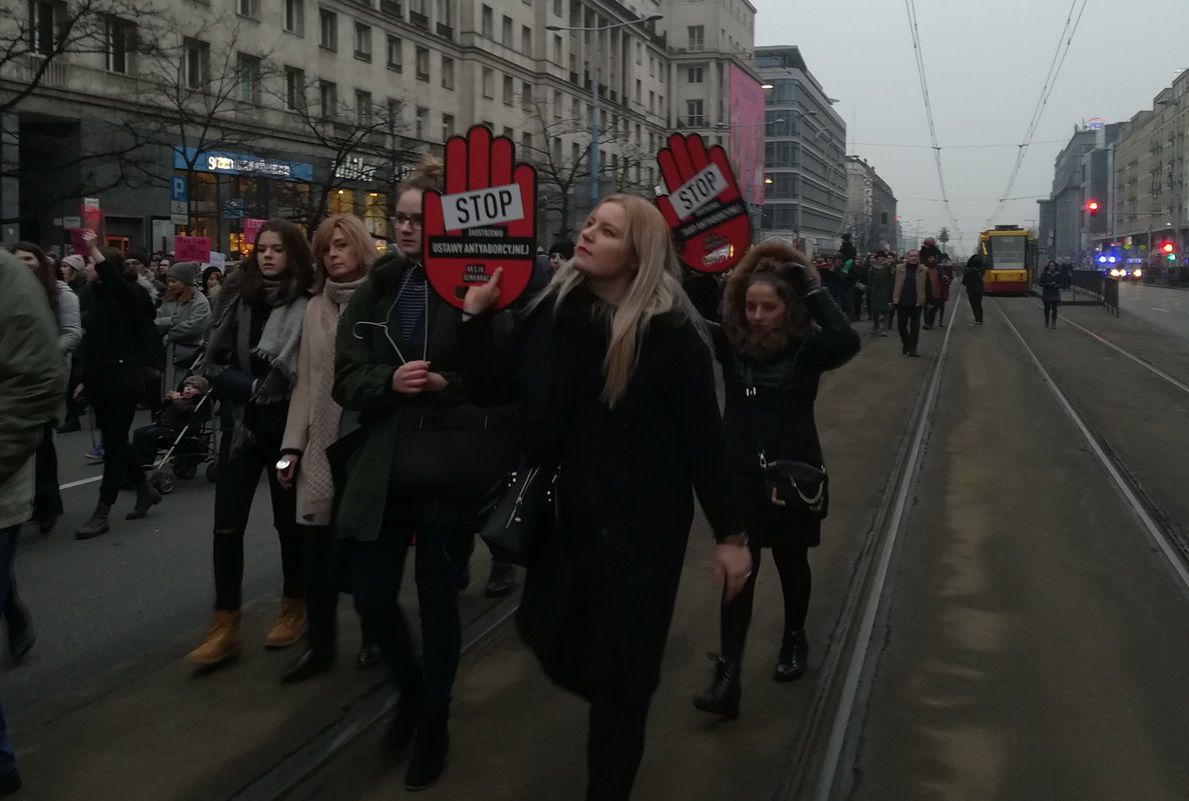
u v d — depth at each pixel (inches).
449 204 133.3
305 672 192.5
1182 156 4156.0
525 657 205.3
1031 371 712.4
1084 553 280.2
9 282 143.3
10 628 201.8
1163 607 237.8
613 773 120.1
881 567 265.1
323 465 181.6
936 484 365.1
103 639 217.9
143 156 1082.1
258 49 1462.8
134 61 1262.3
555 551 124.6
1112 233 5821.9
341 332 155.0
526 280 130.0
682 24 3189.0
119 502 354.3
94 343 303.3
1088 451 423.8
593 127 1197.7
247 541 301.9
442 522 150.1
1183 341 979.3
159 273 644.1
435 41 1905.8
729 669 177.2
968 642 215.9
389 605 151.9
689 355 121.8
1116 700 187.8
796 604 193.6
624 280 124.8
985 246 2130.9
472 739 169.5
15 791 150.5
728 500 123.9
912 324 799.1
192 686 189.3
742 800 151.0
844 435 458.9
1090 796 154.0
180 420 378.0
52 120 1187.9
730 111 2842.0
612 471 121.0
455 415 150.9
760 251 181.5
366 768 159.5
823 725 176.4
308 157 1547.7
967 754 167.0
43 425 145.5
